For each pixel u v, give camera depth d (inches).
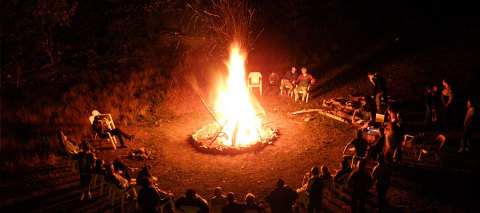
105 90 598.9
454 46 641.0
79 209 306.7
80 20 722.8
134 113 549.6
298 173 365.4
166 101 606.2
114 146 438.9
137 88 629.3
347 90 598.2
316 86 643.5
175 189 343.3
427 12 770.2
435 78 565.0
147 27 769.6
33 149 428.5
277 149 425.1
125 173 325.1
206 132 484.4
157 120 540.1
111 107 547.5
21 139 443.8
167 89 634.2
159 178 365.1
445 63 600.1
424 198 302.5
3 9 524.4
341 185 305.9
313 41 795.4
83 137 470.3
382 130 343.6
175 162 402.0
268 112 561.3
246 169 379.6
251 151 421.7
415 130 437.7
